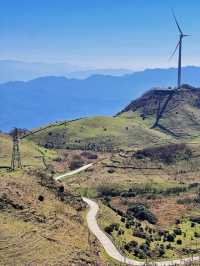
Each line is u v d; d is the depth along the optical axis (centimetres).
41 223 18475
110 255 19375
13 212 18288
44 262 15600
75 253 17100
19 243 16238
